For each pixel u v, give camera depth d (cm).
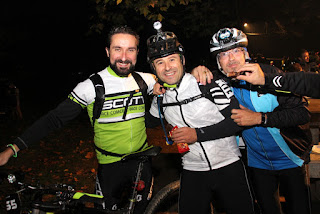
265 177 245
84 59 1659
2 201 413
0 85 997
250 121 207
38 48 2056
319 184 346
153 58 216
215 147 220
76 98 229
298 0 1206
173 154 496
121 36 230
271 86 189
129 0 643
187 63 992
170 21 803
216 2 842
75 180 500
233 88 239
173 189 263
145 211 251
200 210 231
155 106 251
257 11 1254
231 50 224
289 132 230
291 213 238
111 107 235
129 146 244
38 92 1652
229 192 223
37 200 198
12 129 885
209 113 218
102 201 190
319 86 177
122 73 236
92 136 794
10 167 566
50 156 633
